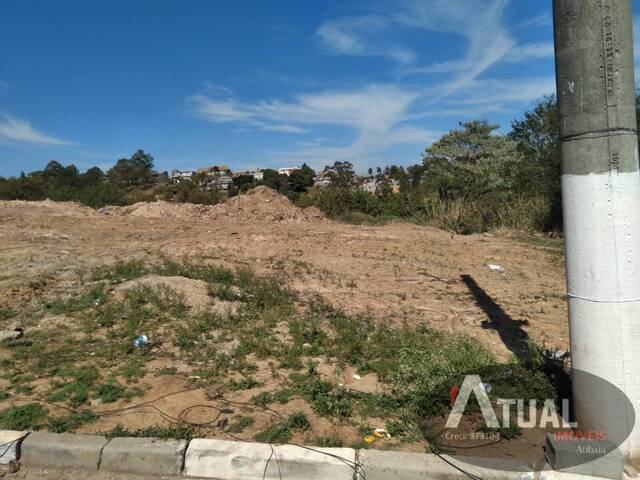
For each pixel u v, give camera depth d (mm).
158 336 5098
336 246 11000
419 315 6172
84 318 5547
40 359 4477
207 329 5320
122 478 3117
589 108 3010
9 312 5715
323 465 3064
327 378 4254
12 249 9117
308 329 5332
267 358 4684
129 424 3504
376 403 3828
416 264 9508
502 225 15445
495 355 4781
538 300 7133
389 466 3043
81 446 3201
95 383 4102
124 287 6535
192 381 4152
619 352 2994
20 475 3143
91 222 13227
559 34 3119
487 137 21484
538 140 22656
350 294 7074
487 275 8797
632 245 2984
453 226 16172
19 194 23578
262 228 13320
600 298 3029
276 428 3436
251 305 6172
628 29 2971
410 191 20922
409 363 4375
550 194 16234
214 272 7512
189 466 3137
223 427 3477
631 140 2984
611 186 2986
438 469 3018
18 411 3578
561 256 10883
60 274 7383
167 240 10852
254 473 3092
